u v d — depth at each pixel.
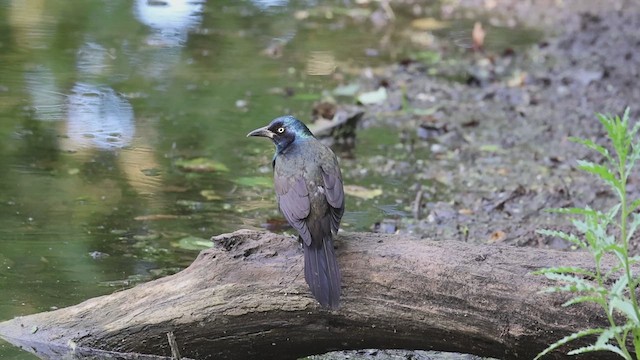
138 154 13.28
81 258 9.88
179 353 7.62
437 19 22.06
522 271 7.10
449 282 7.14
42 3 22.20
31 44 18.75
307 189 7.63
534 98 15.84
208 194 11.93
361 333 7.39
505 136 14.23
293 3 23.64
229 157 13.32
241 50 19.00
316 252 7.29
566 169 12.93
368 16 22.38
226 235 7.65
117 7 22.28
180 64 17.84
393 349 7.71
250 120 14.85
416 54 18.92
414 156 13.52
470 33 20.69
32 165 12.70
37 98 15.50
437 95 16.23
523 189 11.96
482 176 12.73
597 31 20.11
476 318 7.11
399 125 14.83
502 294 7.05
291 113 15.16
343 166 13.05
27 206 11.30
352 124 14.16
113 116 14.81
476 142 14.01
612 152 13.40
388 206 11.67
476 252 7.25
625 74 17.05
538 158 13.35
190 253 10.09
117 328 7.75
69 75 16.86
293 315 7.39
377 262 7.27
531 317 7.00
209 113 15.14
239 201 11.73
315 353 7.67
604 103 15.50
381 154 13.55
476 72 17.50
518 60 18.31
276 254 7.52
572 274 7.04
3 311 8.54
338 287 7.09
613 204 11.56
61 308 8.47
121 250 10.12
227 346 7.62
